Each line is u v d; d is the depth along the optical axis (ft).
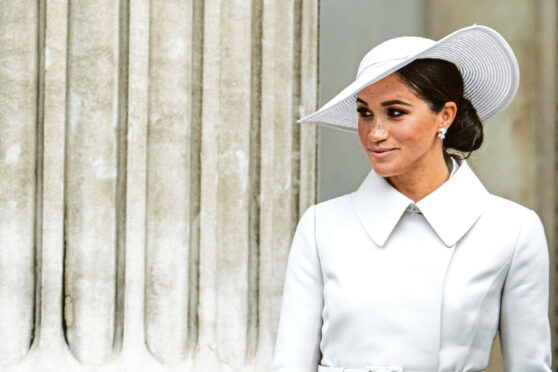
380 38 52.42
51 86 39.17
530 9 53.72
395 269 26.78
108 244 39.73
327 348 27.35
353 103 29.17
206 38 41.50
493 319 26.76
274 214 42.98
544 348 26.78
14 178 38.68
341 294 26.89
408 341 26.12
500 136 54.19
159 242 40.57
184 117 40.96
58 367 38.88
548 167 53.78
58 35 39.27
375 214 27.45
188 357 40.78
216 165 41.57
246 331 41.96
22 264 38.73
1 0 38.65
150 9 40.63
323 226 28.27
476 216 27.12
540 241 27.22
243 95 42.04
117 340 39.96
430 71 25.95
